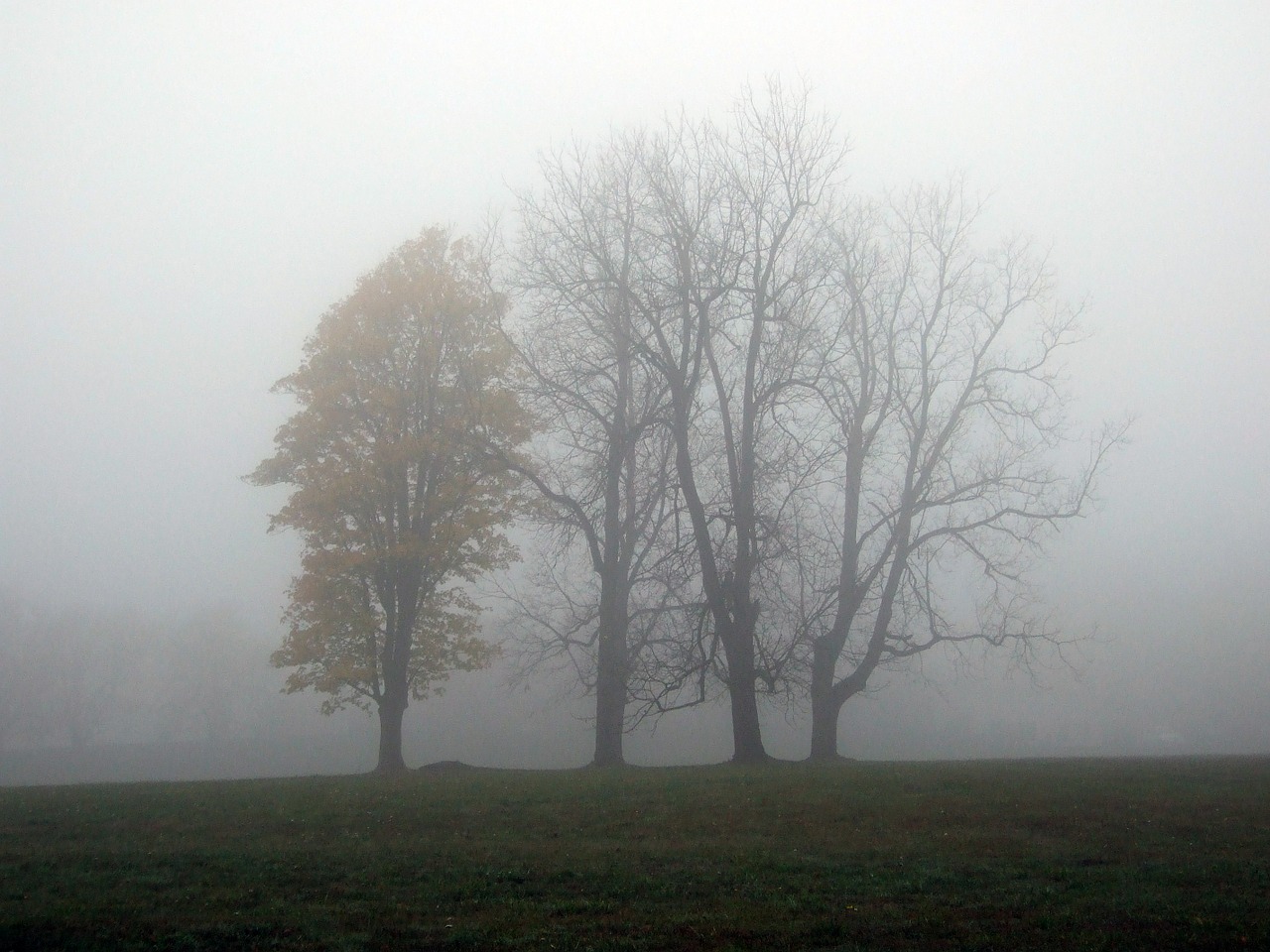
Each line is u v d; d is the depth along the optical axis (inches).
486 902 389.4
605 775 813.9
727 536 1056.2
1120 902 378.6
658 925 356.2
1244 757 1047.0
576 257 1090.7
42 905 382.6
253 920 363.9
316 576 1121.4
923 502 1150.3
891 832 523.5
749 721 1011.9
